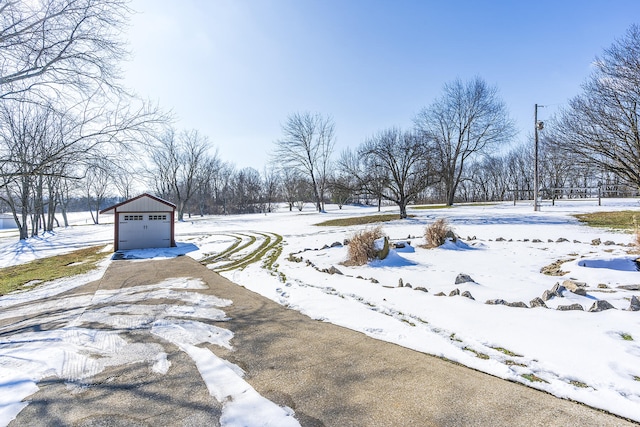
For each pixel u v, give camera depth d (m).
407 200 23.48
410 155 22.55
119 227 16.73
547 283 6.38
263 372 3.46
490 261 8.63
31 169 8.77
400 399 2.86
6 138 9.00
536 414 2.57
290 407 2.80
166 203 17.38
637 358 3.14
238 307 5.99
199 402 2.93
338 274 8.04
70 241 24.44
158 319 5.40
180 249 16.41
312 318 5.21
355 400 2.88
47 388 3.25
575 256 8.69
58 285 9.15
